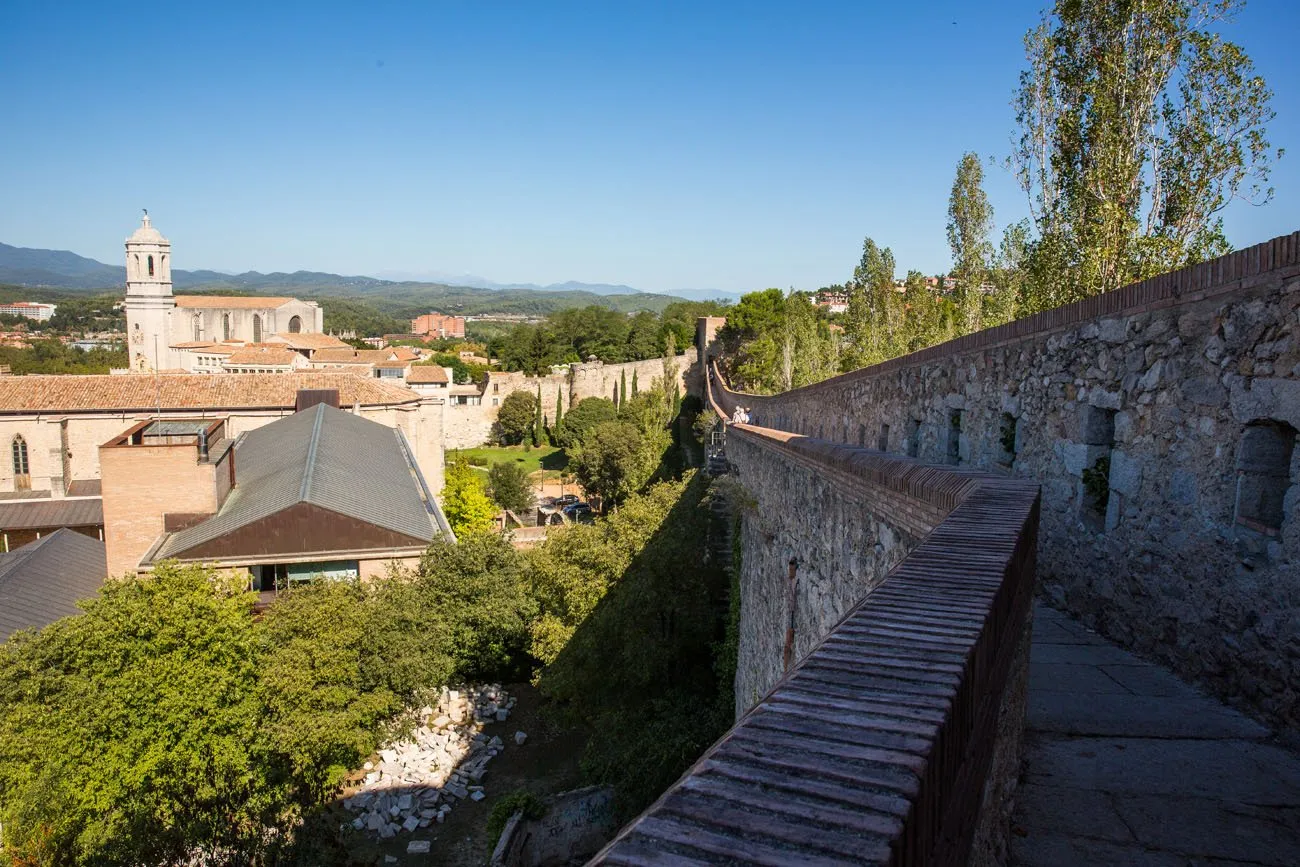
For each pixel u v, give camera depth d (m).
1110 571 7.66
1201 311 6.36
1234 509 5.97
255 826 17.20
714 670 25.11
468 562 28.80
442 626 25.30
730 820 1.70
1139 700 6.07
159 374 58.56
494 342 144.75
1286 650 5.40
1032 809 4.60
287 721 18.52
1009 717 4.30
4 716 15.89
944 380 12.81
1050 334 9.04
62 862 15.99
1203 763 5.11
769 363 67.62
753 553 18.67
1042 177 16.50
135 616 16.83
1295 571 5.32
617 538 29.67
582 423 87.62
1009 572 4.09
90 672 16.69
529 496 67.00
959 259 29.81
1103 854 4.18
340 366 103.62
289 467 30.92
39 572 29.03
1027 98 16.56
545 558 29.73
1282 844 4.26
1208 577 6.23
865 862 1.53
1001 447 10.45
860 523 9.48
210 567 21.30
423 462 57.78
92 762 15.95
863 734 2.10
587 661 25.28
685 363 96.00
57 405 51.41
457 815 22.77
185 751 16.67
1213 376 6.22
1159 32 14.55
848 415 19.69
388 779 23.89
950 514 5.57
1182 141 14.38
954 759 2.38
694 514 27.61
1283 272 5.47
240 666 18.28
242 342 121.62
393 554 27.22
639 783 21.33
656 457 59.72
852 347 39.12
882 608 3.35
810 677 2.54
